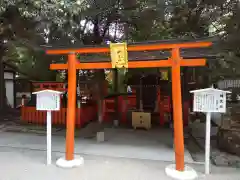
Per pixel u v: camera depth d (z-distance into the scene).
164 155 5.43
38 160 5.04
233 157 5.18
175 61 4.32
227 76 8.76
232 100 9.91
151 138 7.10
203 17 7.47
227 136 5.61
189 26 7.76
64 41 7.75
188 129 8.03
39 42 7.93
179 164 4.24
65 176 4.20
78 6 5.71
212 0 6.93
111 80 16.94
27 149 5.89
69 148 4.75
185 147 6.27
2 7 5.34
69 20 6.72
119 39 9.64
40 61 11.09
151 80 10.87
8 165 4.74
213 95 4.13
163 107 9.28
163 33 8.48
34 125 9.09
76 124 8.76
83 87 11.34
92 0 7.09
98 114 9.73
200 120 9.96
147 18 7.86
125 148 6.01
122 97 10.05
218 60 7.14
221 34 6.89
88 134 7.72
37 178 4.11
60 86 9.19
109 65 4.76
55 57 10.00
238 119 6.32
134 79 11.46
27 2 5.38
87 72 12.02
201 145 6.34
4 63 12.93
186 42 4.22
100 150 5.82
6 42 9.37
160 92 10.63
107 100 10.73
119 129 8.46
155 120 9.89
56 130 8.22
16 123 9.45
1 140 6.81
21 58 12.52
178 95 4.30
